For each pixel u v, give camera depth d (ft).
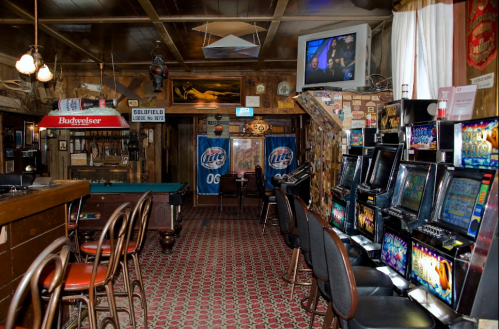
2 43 19.35
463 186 7.23
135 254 10.63
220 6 14.10
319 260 8.05
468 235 6.41
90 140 30.14
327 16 15.31
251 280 14.28
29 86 23.48
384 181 11.21
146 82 26.48
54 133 28.19
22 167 23.68
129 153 28.45
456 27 11.32
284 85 26.35
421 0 12.01
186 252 17.99
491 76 9.88
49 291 5.14
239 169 31.14
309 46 17.33
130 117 26.73
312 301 11.14
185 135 40.32
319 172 21.07
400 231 8.64
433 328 6.32
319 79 17.06
